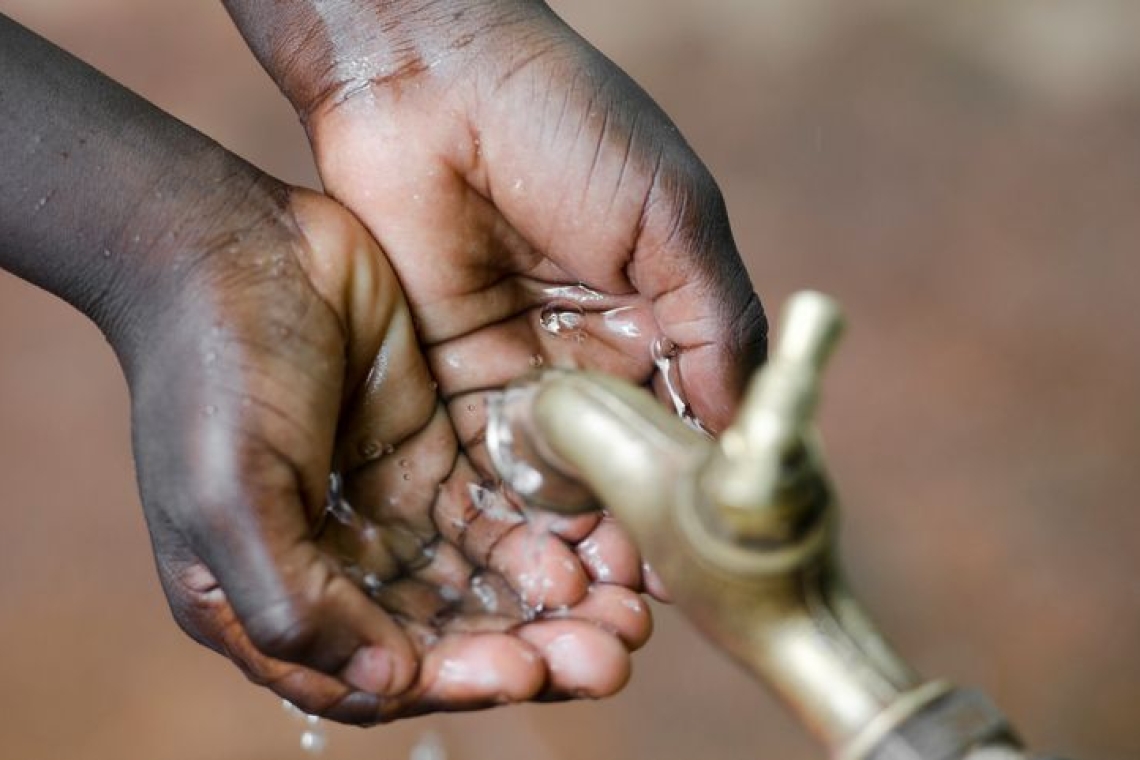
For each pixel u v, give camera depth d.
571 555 0.53
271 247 0.53
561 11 1.10
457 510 0.54
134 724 0.74
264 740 0.74
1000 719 0.42
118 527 0.81
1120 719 0.75
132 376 0.52
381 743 0.74
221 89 1.05
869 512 0.81
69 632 0.77
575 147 0.56
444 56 0.57
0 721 0.74
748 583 0.43
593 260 0.57
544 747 0.75
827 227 0.96
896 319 0.90
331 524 0.53
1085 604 0.77
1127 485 0.81
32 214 0.53
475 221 0.57
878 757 0.42
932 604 0.78
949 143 1.00
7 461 0.84
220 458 0.50
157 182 0.54
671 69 1.06
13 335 0.91
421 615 0.52
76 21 1.10
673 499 0.44
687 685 0.76
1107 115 1.01
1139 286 0.91
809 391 0.42
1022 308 0.90
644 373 0.57
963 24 1.07
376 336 0.55
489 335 0.57
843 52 1.06
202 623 0.52
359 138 0.57
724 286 0.56
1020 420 0.85
